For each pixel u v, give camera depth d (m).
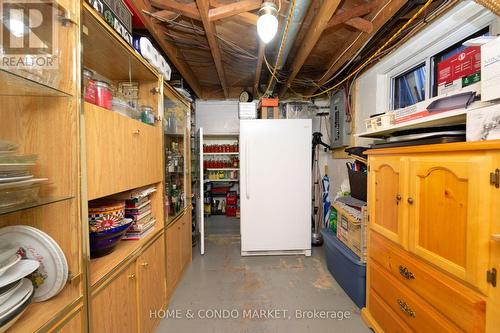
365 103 2.56
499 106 0.88
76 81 0.89
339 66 2.54
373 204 1.60
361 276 1.79
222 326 1.64
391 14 1.55
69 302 0.88
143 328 1.44
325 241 2.45
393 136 1.64
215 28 1.93
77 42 0.88
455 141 1.12
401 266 1.31
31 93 0.88
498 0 0.95
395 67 2.17
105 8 1.08
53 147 0.90
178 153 2.45
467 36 1.55
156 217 1.79
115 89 1.61
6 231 0.83
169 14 1.79
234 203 4.63
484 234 0.87
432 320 1.08
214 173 4.49
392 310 1.40
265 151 2.75
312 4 1.66
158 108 1.81
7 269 0.73
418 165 1.17
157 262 1.67
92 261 1.19
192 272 2.41
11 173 0.76
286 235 2.80
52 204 0.90
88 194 0.98
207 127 4.22
